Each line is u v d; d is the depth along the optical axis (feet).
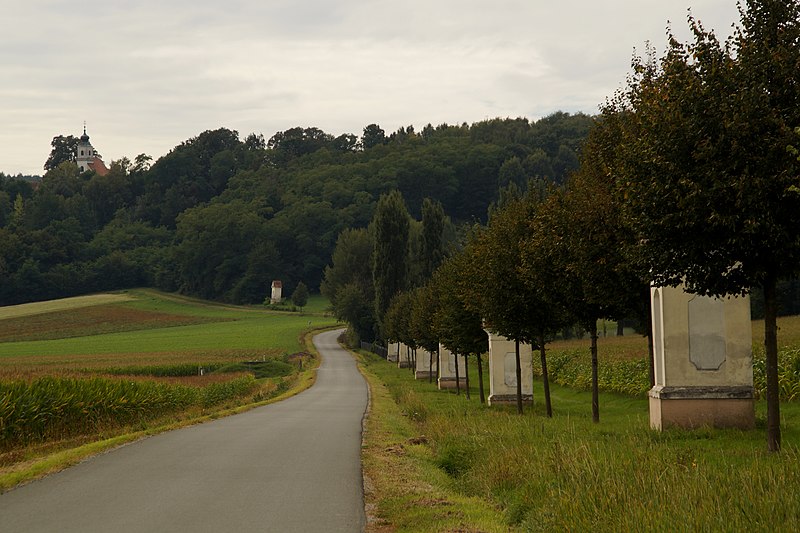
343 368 261.65
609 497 31.01
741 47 43.21
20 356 303.27
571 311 74.79
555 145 611.47
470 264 100.68
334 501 38.75
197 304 559.79
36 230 652.48
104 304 539.29
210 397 128.36
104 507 37.04
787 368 75.77
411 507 37.32
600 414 89.92
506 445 50.42
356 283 383.86
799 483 30.19
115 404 90.74
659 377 59.21
